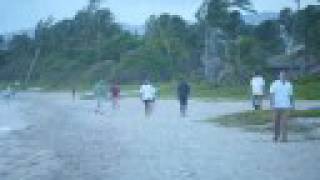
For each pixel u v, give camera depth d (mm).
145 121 35781
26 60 182125
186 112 44125
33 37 191500
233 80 100688
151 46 141000
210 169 15922
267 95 59969
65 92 130500
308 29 121312
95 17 174875
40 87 157000
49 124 35625
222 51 114625
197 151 20125
